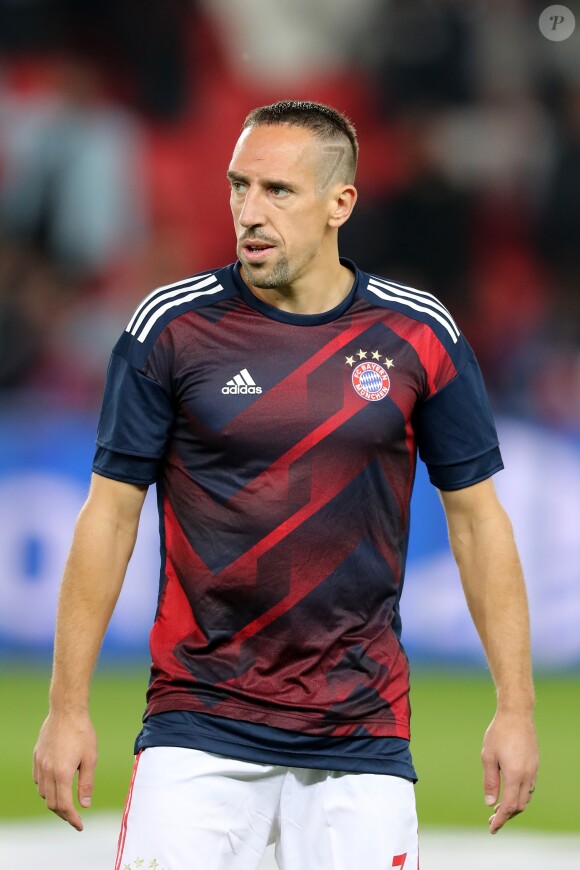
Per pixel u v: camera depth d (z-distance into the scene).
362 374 13.28
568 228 50.44
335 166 13.28
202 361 13.20
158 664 13.23
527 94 51.97
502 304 49.06
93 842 21.53
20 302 46.91
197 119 51.88
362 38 52.41
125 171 50.00
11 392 45.47
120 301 48.56
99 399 45.22
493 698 34.56
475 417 13.73
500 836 22.73
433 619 37.94
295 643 12.99
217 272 13.69
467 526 13.90
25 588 37.41
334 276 13.56
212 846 12.80
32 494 37.56
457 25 51.97
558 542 38.03
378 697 13.05
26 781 25.84
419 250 49.56
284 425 13.07
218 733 12.87
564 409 45.53
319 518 13.05
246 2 52.22
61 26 51.84
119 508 13.35
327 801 12.96
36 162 49.03
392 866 12.89
